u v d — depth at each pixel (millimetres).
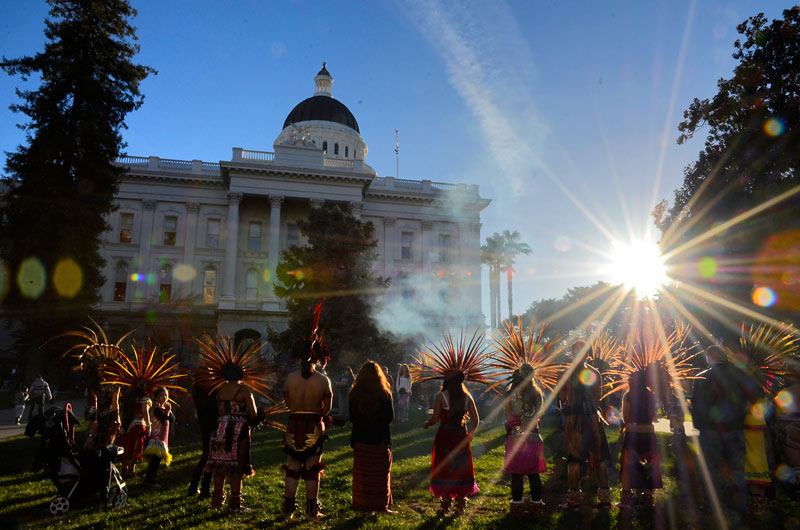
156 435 8258
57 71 27453
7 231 26438
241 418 6617
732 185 17422
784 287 16172
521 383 6414
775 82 16453
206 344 7305
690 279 19156
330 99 73938
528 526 5695
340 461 10219
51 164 27281
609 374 7777
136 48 30609
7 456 10734
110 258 47719
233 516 6215
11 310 26359
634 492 7242
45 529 5672
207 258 49375
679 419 8078
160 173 49344
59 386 30766
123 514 6324
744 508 6047
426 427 6637
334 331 23516
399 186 55750
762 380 6773
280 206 49438
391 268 52688
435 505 6836
